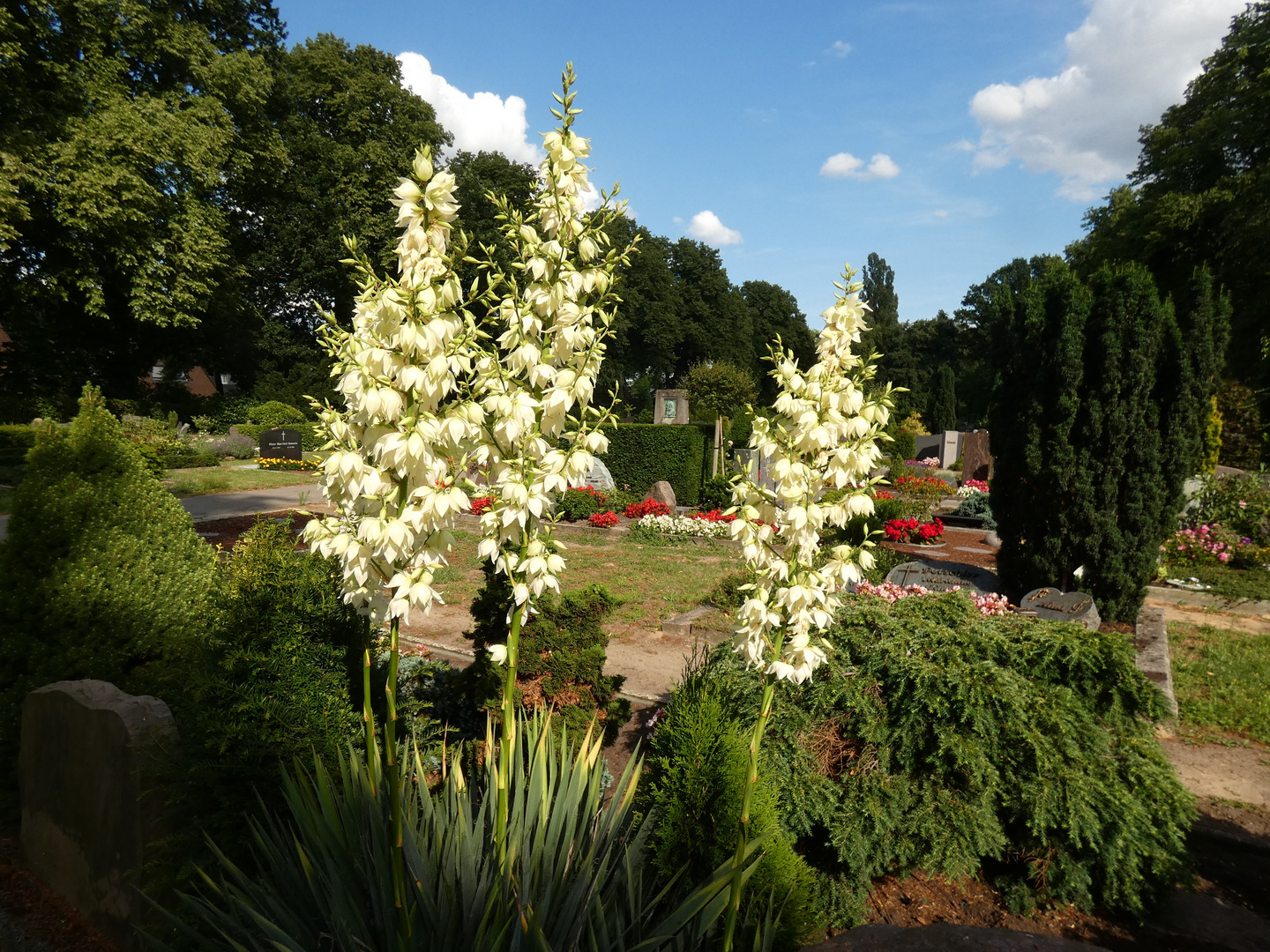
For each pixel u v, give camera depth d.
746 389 35.47
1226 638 7.89
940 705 3.50
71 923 3.34
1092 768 3.49
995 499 8.26
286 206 31.12
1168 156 24.55
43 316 23.45
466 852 2.54
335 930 2.30
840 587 2.42
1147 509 7.34
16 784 4.01
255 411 31.59
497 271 2.24
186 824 2.96
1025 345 7.71
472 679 4.33
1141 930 3.42
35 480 4.18
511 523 2.20
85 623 4.00
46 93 19.20
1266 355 20.62
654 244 47.38
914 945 2.27
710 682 3.58
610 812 2.95
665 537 13.34
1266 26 22.11
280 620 3.12
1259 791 4.76
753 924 2.61
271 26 29.08
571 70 2.21
